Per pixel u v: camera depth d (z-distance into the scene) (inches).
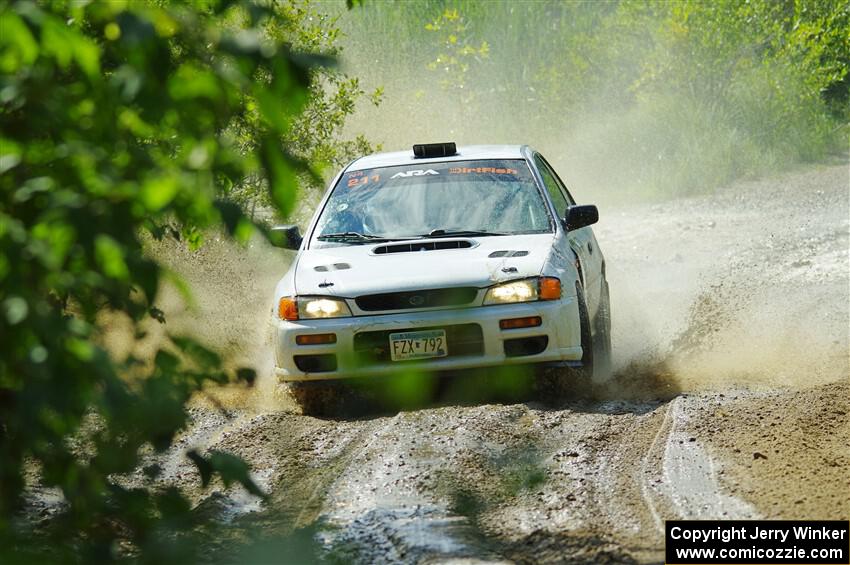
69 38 308.8
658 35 2908.5
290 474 757.9
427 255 971.9
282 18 357.4
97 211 325.7
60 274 325.1
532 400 949.8
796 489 654.5
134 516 452.1
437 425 845.2
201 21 354.6
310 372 928.9
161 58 341.4
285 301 951.6
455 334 918.4
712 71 2859.3
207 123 343.3
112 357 357.7
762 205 2287.2
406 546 581.3
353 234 1036.5
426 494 682.2
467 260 951.6
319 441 841.5
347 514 651.5
